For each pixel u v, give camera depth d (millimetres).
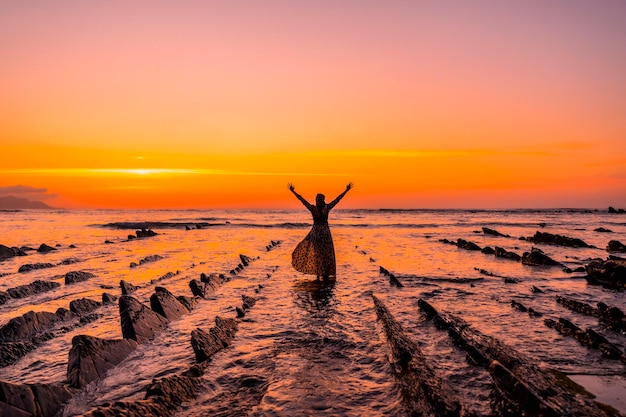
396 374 4582
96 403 4016
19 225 39344
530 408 3330
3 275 11789
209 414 3734
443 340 5816
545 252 17484
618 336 5926
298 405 3865
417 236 27750
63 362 5184
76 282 10594
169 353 5477
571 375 4500
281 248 19766
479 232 31125
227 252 17828
